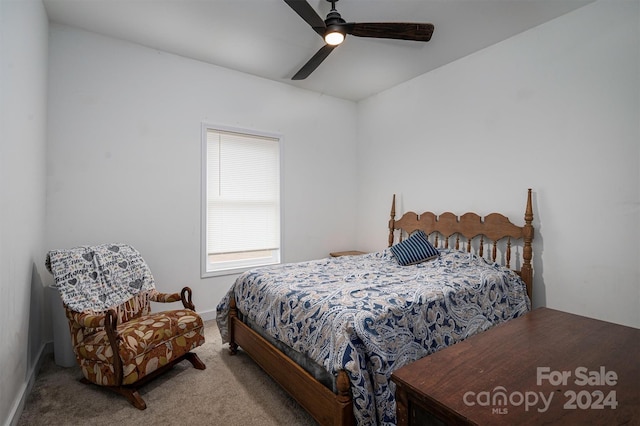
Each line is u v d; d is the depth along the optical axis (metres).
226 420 1.77
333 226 4.34
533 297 2.67
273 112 3.78
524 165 2.73
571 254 2.46
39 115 2.25
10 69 1.60
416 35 2.21
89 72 2.71
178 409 1.87
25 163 1.89
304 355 1.79
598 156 2.32
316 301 1.81
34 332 2.20
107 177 2.80
